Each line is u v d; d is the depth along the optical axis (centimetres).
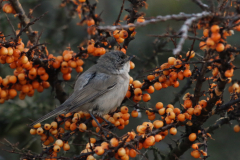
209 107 627
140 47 1239
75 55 782
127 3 1246
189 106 655
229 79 584
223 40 525
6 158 1095
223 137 1103
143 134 613
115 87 909
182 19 475
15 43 671
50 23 1221
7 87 770
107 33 761
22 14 809
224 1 535
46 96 1146
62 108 831
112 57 950
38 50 778
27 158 616
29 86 784
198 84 635
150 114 701
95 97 897
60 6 1013
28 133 1127
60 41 1166
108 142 568
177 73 653
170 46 1249
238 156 1055
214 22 500
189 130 683
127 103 1166
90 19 912
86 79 930
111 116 787
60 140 650
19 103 1176
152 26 1204
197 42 1162
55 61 792
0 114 1050
